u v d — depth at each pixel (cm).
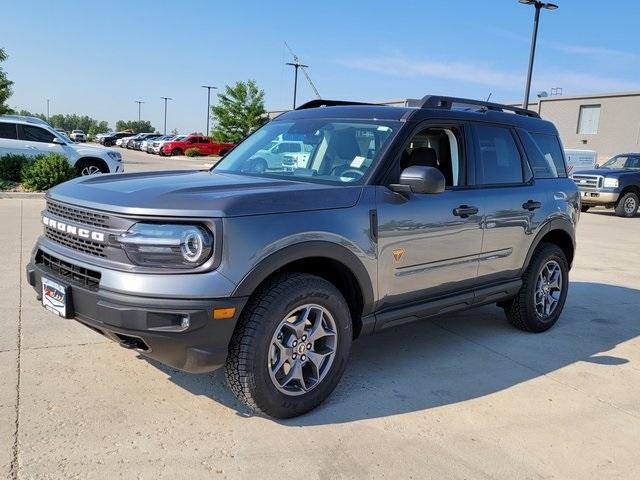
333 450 328
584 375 462
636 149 3597
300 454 322
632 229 1466
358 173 400
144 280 311
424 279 427
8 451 307
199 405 370
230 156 492
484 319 600
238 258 319
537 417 385
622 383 450
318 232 350
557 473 321
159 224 315
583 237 1261
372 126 431
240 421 354
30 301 558
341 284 395
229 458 314
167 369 420
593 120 3841
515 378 448
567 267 581
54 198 371
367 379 430
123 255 321
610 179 1766
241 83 4888
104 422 343
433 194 427
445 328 565
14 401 362
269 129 500
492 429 364
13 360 423
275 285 342
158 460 308
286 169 435
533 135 548
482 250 471
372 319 400
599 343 543
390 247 395
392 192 398
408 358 479
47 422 339
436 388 421
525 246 517
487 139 491
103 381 396
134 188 356
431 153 448
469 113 481
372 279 387
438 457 328
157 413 357
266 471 304
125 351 448
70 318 345
